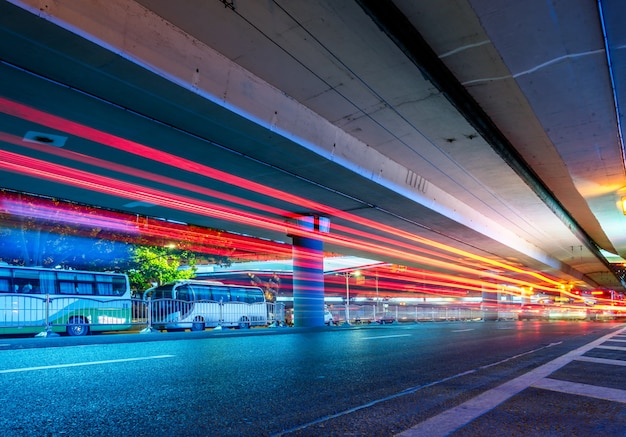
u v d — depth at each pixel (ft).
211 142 40.22
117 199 63.57
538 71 30.76
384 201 61.62
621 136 41.91
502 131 44.34
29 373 18.90
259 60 32.76
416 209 65.92
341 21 27.45
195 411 13.39
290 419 12.71
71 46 25.54
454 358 27.84
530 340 43.60
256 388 16.98
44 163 47.14
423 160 53.36
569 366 23.65
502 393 16.19
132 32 26.91
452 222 75.41
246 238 117.60
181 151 42.83
